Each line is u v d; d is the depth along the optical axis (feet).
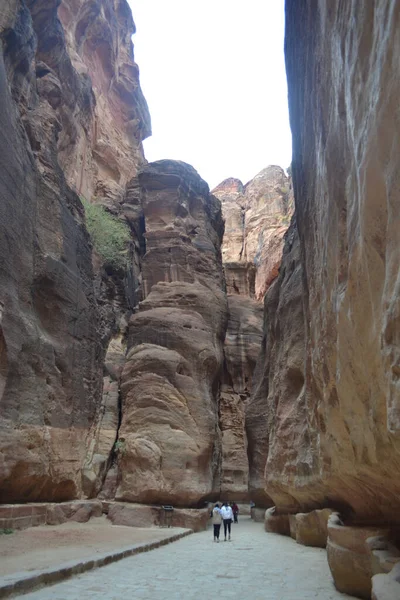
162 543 46.06
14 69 60.75
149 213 98.53
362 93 13.71
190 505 66.28
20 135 55.72
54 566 27.94
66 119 87.92
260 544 47.98
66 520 53.52
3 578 23.61
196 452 68.49
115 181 119.14
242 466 115.55
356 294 15.84
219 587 26.27
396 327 11.35
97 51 130.41
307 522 46.11
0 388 45.55
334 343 21.95
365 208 13.42
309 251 30.42
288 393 53.67
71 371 61.77
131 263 96.99
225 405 121.39
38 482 51.11
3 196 48.91
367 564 22.48
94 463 65.26
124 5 152.76
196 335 80.23
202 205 104.12
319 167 23.65
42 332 56.59
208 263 95.30
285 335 57.36
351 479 25.44
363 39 13.42
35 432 50.49
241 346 129.18
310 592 24.85
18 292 51.55
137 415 70.18
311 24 24.63
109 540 43.37
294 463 47.78
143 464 65.57
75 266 67.26
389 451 15.92
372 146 12.58
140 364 74.08
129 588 25.48
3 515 43.50
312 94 25.18
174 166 101.76
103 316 82.02
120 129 139.03
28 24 62.23
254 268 161.17
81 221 74.08
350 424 20.70
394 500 21.68
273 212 220.84
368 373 16.05
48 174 64.03
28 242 55.11
